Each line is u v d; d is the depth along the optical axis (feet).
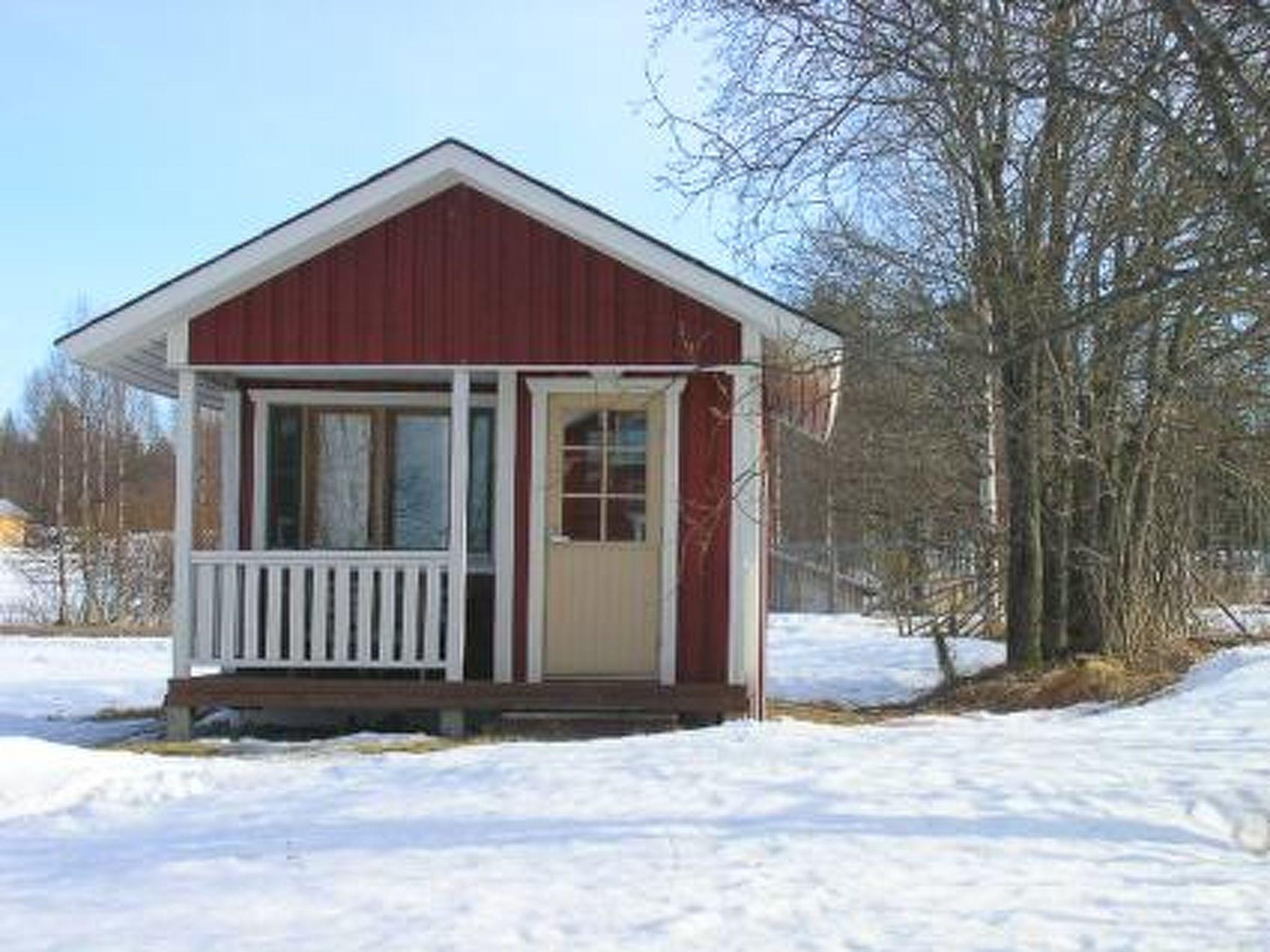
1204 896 24.17
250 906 22.91
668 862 25.53
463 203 44.73
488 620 47.37
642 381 46.01
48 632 106.83
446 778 33.50
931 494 75.61
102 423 148.66
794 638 89.40
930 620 76.69
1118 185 35.50
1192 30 24.54
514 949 20.61
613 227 43.24
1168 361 51.49
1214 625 77.05
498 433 46.68
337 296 44.70
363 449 49.21
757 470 42.83
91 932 21.62
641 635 46.21
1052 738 38.96
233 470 48.78
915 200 137.90
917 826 28.48
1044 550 61.26
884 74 33.71
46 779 34.35
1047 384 52.39
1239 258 25.34
